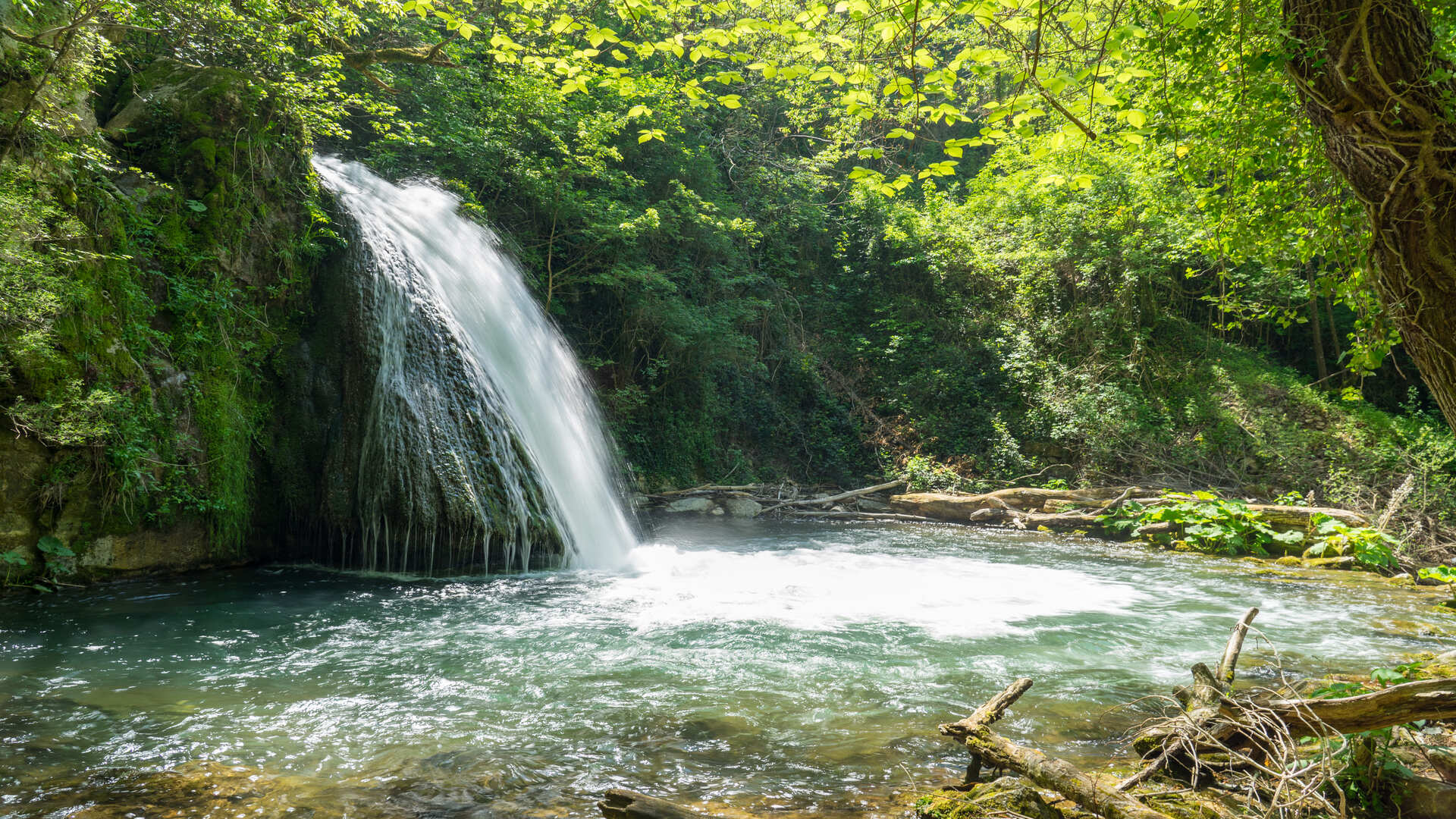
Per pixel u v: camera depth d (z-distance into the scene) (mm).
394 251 12570
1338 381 22375
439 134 16500
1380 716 3473
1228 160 6652
